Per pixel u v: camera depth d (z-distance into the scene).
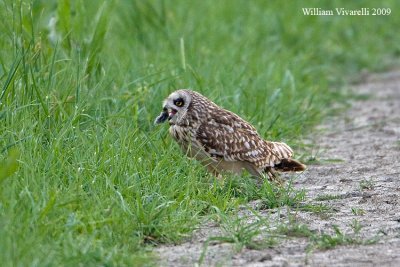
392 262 9.98
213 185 12.58
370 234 11.01
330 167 14.70
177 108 13.42
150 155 12.92
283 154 13.82
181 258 10.09
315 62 23.83
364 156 15.49
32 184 10.78
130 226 10.54
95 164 11.88
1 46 14.68
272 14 25.34
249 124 13.78
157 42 19.62
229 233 10.88
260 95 17.09
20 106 12.67
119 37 19.59
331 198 12.71
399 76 23.83
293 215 11.84
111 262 9.50
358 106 20.11
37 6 15.82
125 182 11.65
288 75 18.78
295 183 13.75
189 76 16.38
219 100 15.70
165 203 11.16
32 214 10.06
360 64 24.77
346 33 26.52
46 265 9.08
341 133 17.41
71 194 10.80
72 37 15.44
